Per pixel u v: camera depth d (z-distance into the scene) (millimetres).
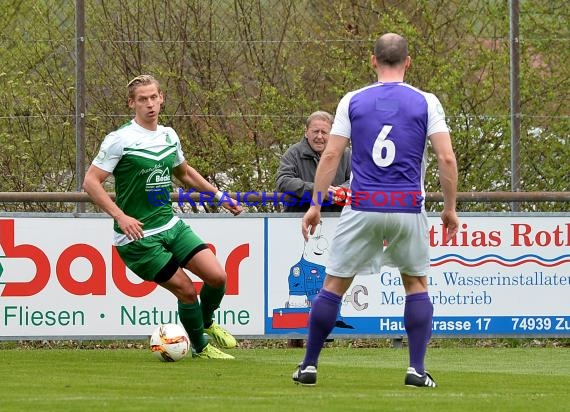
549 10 39750
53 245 33562
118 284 33719
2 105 38594
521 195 35281
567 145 37969
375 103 21344
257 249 34062
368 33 40000
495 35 39750
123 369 26391
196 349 29672
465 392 21516
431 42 39719
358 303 34219
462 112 38844
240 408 18047
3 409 17922
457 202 36000
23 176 38188
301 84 38969
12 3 39625
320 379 24125
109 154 27641
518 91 36375
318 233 34094
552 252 34688
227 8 39031
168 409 17875
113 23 38906
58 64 39031
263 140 38562
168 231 28375
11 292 33469
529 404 19438
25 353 32094
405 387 22141
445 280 34438
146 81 28109
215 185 38750
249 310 34094
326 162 21578
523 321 34625
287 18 39344
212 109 38750
